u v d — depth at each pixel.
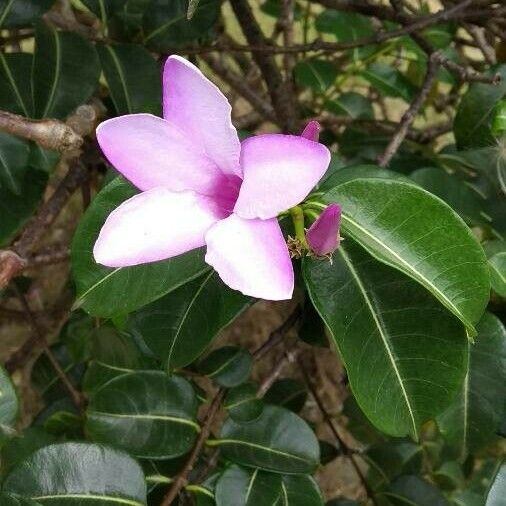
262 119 0.49
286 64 0.44
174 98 0.18
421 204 0.19
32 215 0.31
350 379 0.21
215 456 0.28
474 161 0.33
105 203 0.23
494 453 0.40
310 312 0.28
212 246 0.17
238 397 0.28
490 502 0.23
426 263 0.20
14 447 0.27
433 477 0.40
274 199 0.17
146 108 0.28
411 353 0.21
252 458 0.27
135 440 0.26
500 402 0.25
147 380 0.27
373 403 0.21
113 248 0.18
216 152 0.18
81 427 0.32
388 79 0.42
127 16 0.31
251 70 0.51
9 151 0.29
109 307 0.23
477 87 0.29
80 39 0.28
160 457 0.26
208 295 0.25
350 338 0.21
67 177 0.31
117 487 0.23
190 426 0.27
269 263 0.17
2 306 0.47
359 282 0.22
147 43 0.31
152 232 0.18
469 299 0.20
